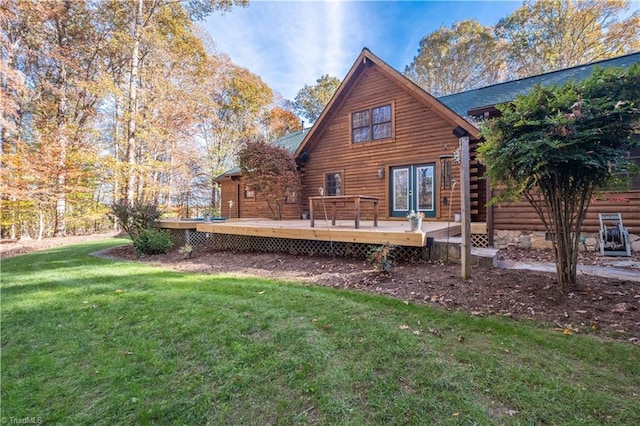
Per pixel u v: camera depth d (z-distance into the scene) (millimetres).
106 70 14391
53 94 13086
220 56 20516
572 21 17656
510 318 2732
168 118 15055
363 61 9586
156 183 15680
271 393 1880
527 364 2016
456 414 1618
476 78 22453
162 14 13742
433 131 8477
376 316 2883
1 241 11234
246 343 2490
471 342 2326
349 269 4840
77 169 12414
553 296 3127
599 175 3008
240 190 13953
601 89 2896
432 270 4422
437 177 8383
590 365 1982
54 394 1991
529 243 6660
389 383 1894
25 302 3750
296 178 10570
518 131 3186
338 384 1914
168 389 1977
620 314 2668
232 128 22953
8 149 11469
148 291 4027
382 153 9453
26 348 2604
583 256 5531
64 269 5770
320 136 10938
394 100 9195
